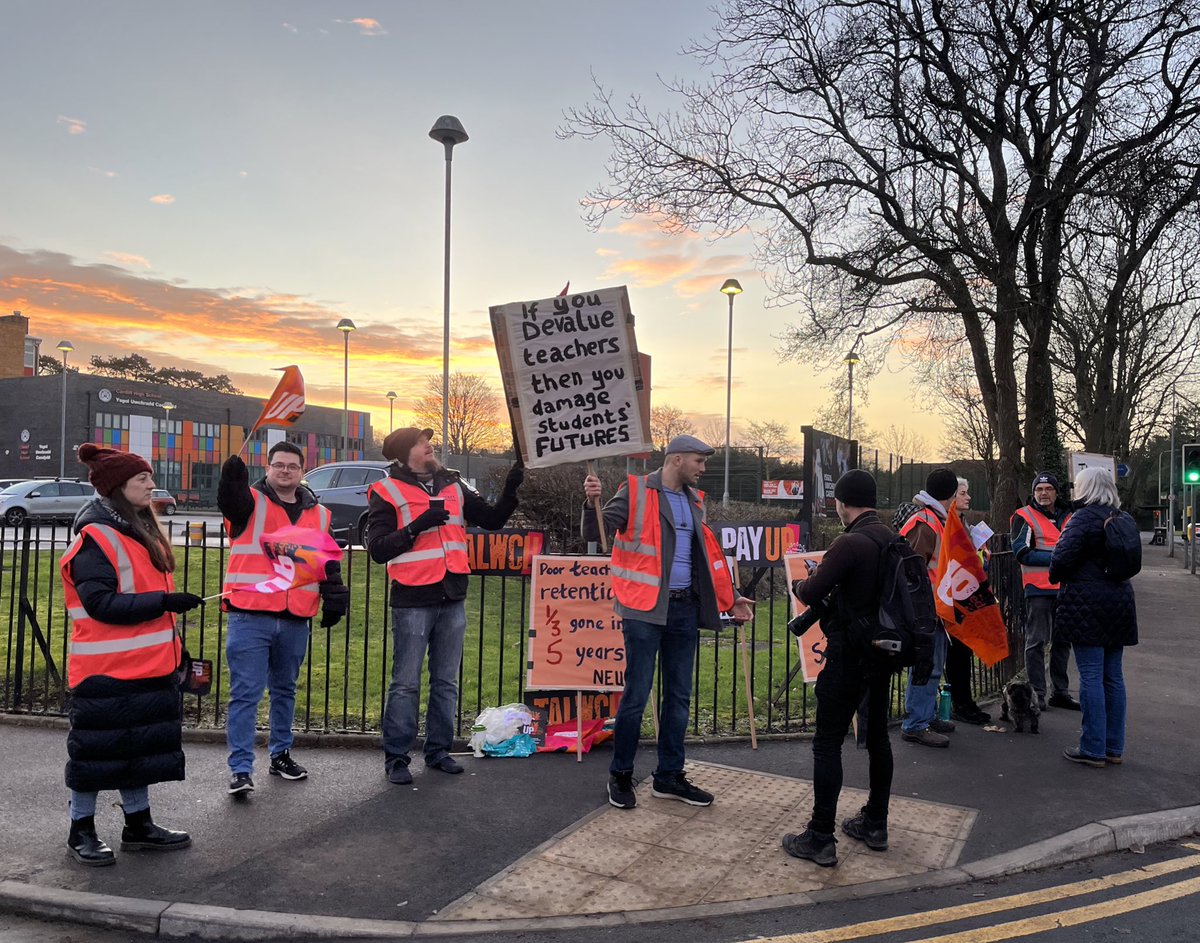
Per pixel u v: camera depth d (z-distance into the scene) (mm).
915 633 4086
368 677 7805
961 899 3869
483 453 64500
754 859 4172
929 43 16719
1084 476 5816
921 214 17953
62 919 3592
